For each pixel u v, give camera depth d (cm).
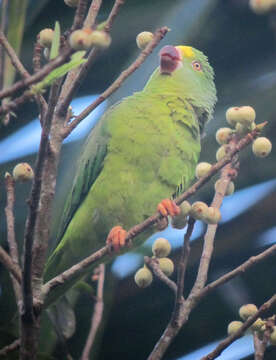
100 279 736
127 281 861
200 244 886
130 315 865
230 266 881
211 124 961
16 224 885
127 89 919
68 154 876
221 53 1072
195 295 594
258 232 888
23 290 518
